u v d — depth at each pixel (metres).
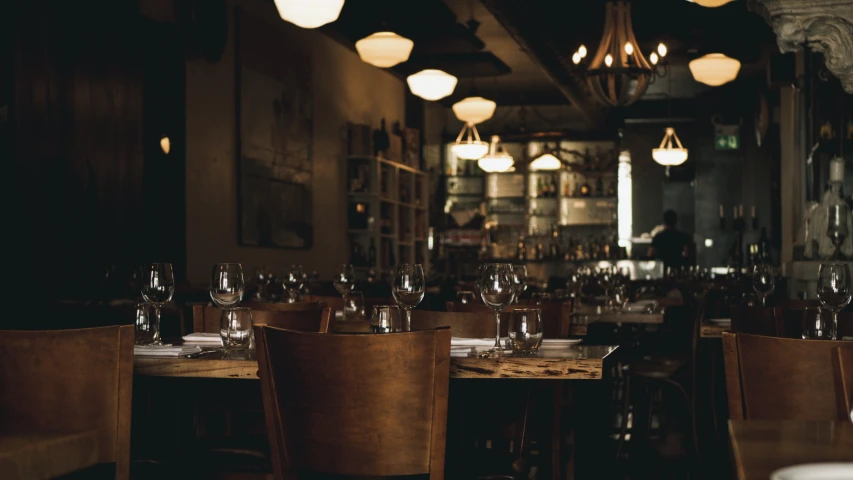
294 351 1.90
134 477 2.74
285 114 9.55
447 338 1.86
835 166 6.28
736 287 5.80
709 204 15.32
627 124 15.93
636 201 15.88
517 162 15.68
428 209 14.45
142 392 3.44
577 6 9.94
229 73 8.45
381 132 11.46
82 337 1.96
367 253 11.52
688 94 15.48
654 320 5.25
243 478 2.63
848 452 1.10
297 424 1.92
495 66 11.73
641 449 5.18
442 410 1.86
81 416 1.96
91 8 6.47
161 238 7.21
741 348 1.94
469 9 9.81
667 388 6.62
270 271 9.29
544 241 15.29
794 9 4.50
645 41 10.92
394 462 1.87
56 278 6.06
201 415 3.59
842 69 4.50
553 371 2.20
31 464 1.75
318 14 6.35
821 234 6.29
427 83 9.16
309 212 10.17
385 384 1.86
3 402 1.98
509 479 2.49
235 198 8.57
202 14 7.77
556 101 14.55
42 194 5.97
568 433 3.42
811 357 1.88
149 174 7.13
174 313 3.87
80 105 6.36
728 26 10.61
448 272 14.47
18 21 5.78
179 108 7.42
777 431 1.24
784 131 11.55
